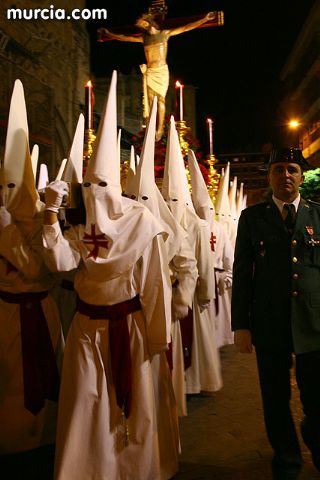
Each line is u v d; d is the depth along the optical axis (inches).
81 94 629.0
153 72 266.4
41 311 132.3
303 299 106.5
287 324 108.2
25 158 127.4
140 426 108.7
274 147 115.6
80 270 114.0
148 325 112.0
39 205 130.1
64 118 583.8
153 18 282.5
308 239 108.6
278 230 111.3
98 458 105.2
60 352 138.1
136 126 870.4
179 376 156.6
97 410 106.7
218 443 143.0
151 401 111.1
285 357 112.3
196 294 180.4
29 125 490.6
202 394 188.5
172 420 121.3
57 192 107.3
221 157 965.2
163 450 117.6
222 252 240.7
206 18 275.6
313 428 109.8
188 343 174.9
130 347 111.0
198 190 203.3
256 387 196.5
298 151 113.4
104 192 106.7
